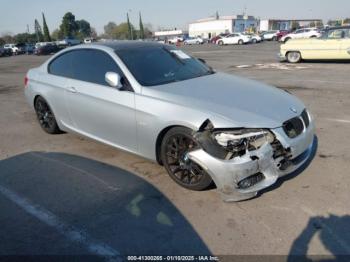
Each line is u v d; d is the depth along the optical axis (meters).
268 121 3.16
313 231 2.85
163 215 3.18
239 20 91.62
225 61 17.86
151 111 3.58
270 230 2.89
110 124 4.12
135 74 3.95
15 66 22.47
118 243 2.83
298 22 96.38
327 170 3.88
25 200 3.56
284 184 3.60
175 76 4.20
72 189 3.75
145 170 4.11
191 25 101.25
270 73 12.16
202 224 3.02
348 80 9.87
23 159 4.66
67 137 5.50
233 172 3.02
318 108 6.70
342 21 76.25
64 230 3.03
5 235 2.99
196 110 3.27
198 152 3.16
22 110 7.68
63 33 104.31
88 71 4.46
